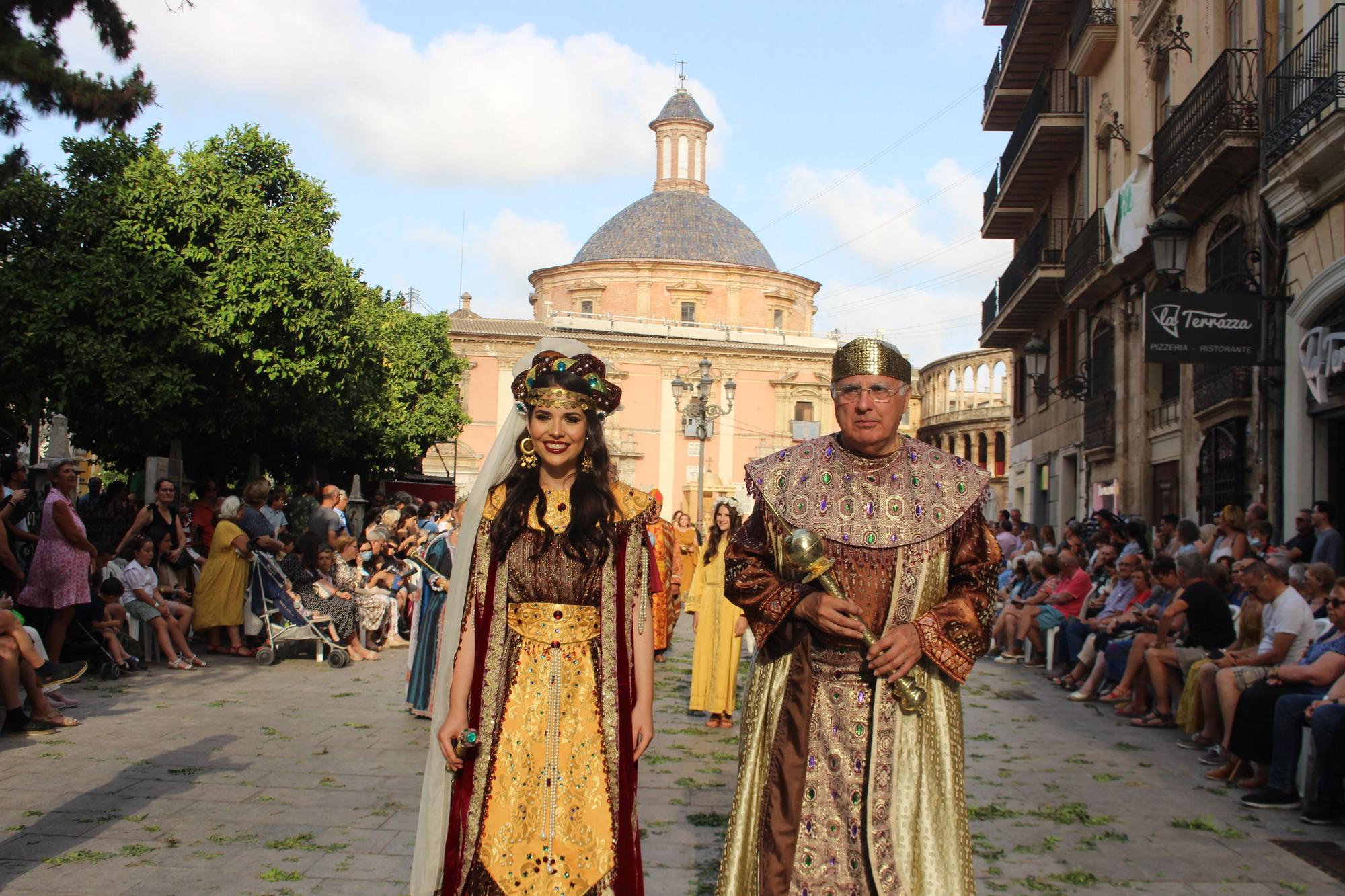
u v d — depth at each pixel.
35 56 10.68
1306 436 11.57
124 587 10.58
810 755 3.49
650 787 6.57
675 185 63.59
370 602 12.60
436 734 3.77
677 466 54.69
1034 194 25.48
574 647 3.69
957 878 3.39
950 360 55.28
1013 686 11.42
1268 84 12.30
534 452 3.79
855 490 3.63
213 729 7.89
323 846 5.21
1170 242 12.21
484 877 3.51
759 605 3.59
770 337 56.97
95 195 19.52
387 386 32.94
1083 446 20.77
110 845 5.15
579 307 58.53
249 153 21.42
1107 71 19.38
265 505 14.51
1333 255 10.88
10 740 7.39
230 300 20.27
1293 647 7.25
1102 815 6.18
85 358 18.52
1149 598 10.48
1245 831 5.92
